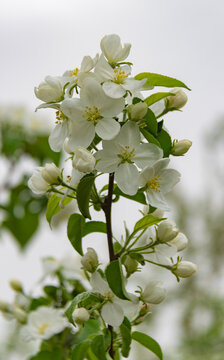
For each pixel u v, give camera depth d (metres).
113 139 0.60
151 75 0.61
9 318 0.77
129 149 0.60
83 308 0.60
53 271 0.77
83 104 0.59
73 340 0.74
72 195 0.63
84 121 0.59
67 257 0.78
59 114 0.61
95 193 0.61
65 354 0.73
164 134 0.62
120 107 0.59
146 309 0.64
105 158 0.60
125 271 0.64
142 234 0.64
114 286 0.58
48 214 0.65
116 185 0.63
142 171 0.59
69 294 0.77
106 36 0.61
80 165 0.58
